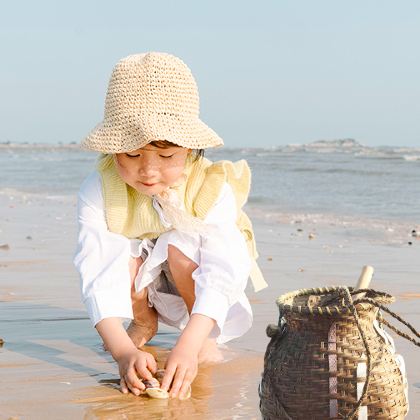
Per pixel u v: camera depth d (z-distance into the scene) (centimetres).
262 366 327
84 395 287
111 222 332
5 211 1156
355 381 233
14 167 3059
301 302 270
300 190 1566
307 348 240
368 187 1614
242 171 355
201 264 327
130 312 319
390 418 237
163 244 332
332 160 3512
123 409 271
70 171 2661
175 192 327
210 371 320
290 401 240
